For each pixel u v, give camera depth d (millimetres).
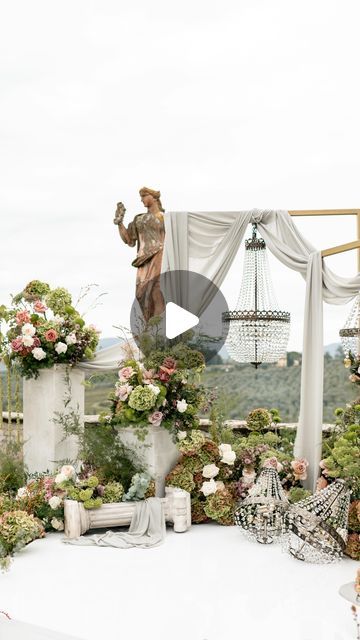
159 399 6887
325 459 6969
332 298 7484
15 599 4902
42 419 7750
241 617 4562
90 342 8016
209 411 7473
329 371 19234
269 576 5395
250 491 6492
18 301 8117
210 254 8094
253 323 7613
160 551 6066
